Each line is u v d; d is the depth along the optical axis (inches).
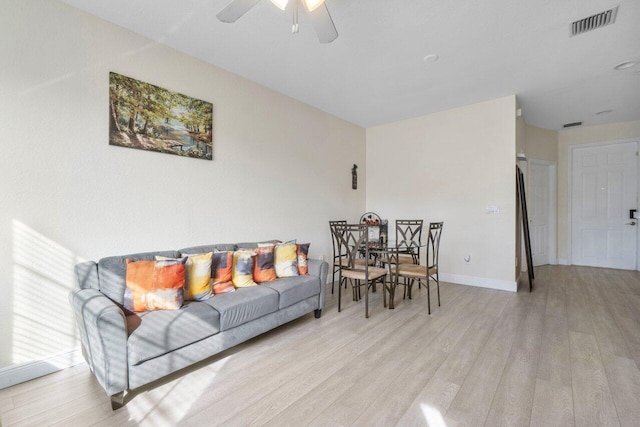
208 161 120.7
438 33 101.7
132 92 98.7
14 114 77.5
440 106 174.2
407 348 94.7
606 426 60.4
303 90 149.9
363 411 65.7
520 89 149.8
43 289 82.0
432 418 63.2
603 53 115.2
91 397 71.5
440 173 183.8
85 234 89.2
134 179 99.7
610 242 212.2
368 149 218.4
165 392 72.9
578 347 94.3
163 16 91.8
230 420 63.2
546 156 223.3
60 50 84.5
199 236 117.6
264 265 114.0
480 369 82.2
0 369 75.2
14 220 77.6
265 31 99.9
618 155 208.2
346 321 117.9
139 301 82.3
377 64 123.3
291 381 77.3
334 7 87.8
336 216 190.1
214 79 122.6
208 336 83.0
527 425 60.9
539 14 91.8
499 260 163.2
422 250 191.0
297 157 162.1
